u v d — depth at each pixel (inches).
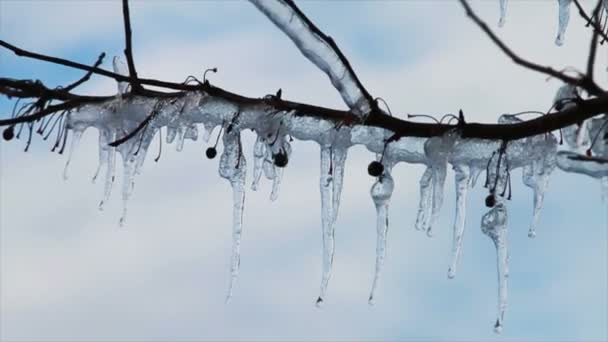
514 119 163.8
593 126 157.6
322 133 166.9
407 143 168.9
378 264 172.9
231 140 171.0
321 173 170.6
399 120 154.4
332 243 172.2
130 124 170.9
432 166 163.6
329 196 171.2
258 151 171.9
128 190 176.2
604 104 146.6
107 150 177.8
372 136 169.0
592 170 152.4
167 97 166.2
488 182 164.7
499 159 160.2
